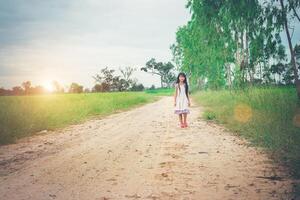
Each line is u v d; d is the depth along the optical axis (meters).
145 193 5.32
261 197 4.99
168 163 7.30
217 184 5.70
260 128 10.28
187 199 5.00
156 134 11.92
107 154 8.48
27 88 88.88
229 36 19.22
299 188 5.30
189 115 19.22
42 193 5.44
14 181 6.19
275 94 14.45
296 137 8.43
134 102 37.66
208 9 18.36
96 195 5.28
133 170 6.78
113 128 14.19
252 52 16.22
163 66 147.00
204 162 7.32
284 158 7.26
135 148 9.23
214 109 19.64
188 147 9.18
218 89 32.69
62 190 5.57
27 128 13.27
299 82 13.51
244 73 18.38
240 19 16.75
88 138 11.45
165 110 25.14
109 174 6.52
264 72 17.30
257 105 14.23
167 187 5.60
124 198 5.11
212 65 29.92
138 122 16.39
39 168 7.16
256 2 14.98
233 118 13.66
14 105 18.20
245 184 5.64
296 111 11.13
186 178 6.10
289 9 13.59
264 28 15.03
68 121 17.33
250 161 7.24
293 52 13.80
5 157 8.54
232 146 9.09
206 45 24.73
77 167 7.15
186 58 45.47
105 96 40.66
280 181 5.73
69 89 91.88
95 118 19.83
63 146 9.95
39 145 10.31
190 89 59.16
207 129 12.80
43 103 22.52
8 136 11.30
